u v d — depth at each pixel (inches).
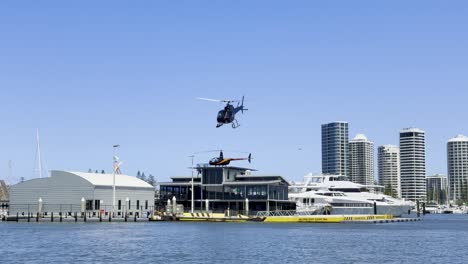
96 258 2925.7
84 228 5177.2
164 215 6471.5
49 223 5969.5
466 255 3186.5
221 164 6909.5
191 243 3718.0
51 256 2989.7
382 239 4279.0
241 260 2891.2
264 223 6466.5
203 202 6993.1
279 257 3019.2
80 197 6309.1
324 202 7662.4
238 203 6845.5
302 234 4655.5
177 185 7081.7
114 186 6205.7
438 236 4719.5
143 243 3700.8
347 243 3850.9
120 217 6461.6
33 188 6486.2
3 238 4018.2
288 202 7150.6
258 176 6988.2
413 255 3166.8
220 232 4773.6
